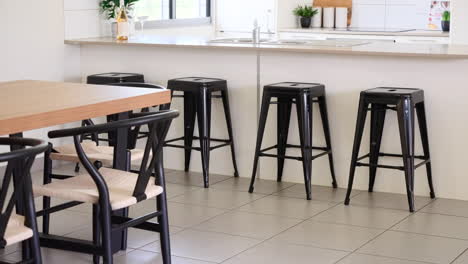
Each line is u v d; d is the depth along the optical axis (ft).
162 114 10.16
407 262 12.12
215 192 16.67
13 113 9.76
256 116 17.85
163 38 20.33
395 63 16.24
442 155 16.14
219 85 17.34
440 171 16.20
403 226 14.08
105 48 19.62
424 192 16.38
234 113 18.06
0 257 12.34
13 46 18.28
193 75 18.47
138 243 13.09
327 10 26.37
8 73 18.22
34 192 10.37
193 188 17.03
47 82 13.15
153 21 23.71
